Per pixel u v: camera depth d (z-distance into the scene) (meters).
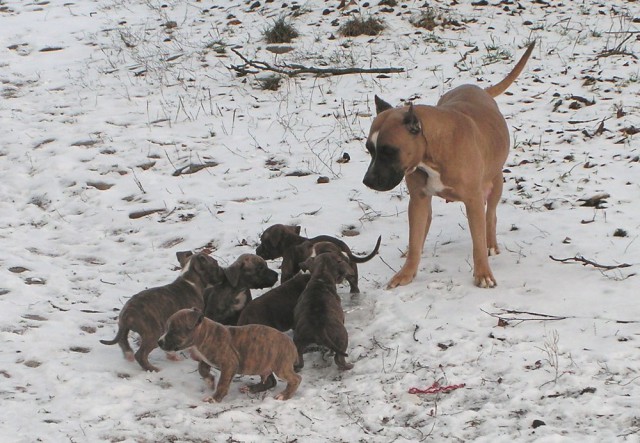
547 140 13.38
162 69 17.92
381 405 7.13
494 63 16.83
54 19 21.77
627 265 9.21
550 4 20.20
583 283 8.98
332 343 7.75
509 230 10.67
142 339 7.84
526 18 19.45
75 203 12.70
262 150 14.06
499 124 9.68
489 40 18.22
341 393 7.44
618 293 8.66
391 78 16.59
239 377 7.98
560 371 7.28
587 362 7.40
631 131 13.32
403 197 12.11
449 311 8.69
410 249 9.48
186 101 16.34
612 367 7.26
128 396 7.32
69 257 11.06
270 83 16.67
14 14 22.39
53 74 18.19
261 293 10.18
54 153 14.30
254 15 20.94
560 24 18.92
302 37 19.14
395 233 11.01
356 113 15.12
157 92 16.88
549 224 10.66
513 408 6.86
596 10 19.72
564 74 16.08
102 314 9.20
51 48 19.80
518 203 11.43
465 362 7.68
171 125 15.25
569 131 13.62
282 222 11.53
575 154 12.77
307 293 8.06
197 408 7.18
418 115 8.76
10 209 12.68
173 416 6.96
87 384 7.43
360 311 8.99
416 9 20.11
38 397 7.25
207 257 8.55
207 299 8.69
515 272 9.47
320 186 12.63
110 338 8.58
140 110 16.00
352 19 19.69
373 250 10.30
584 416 6.62
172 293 8.20
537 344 7.82
